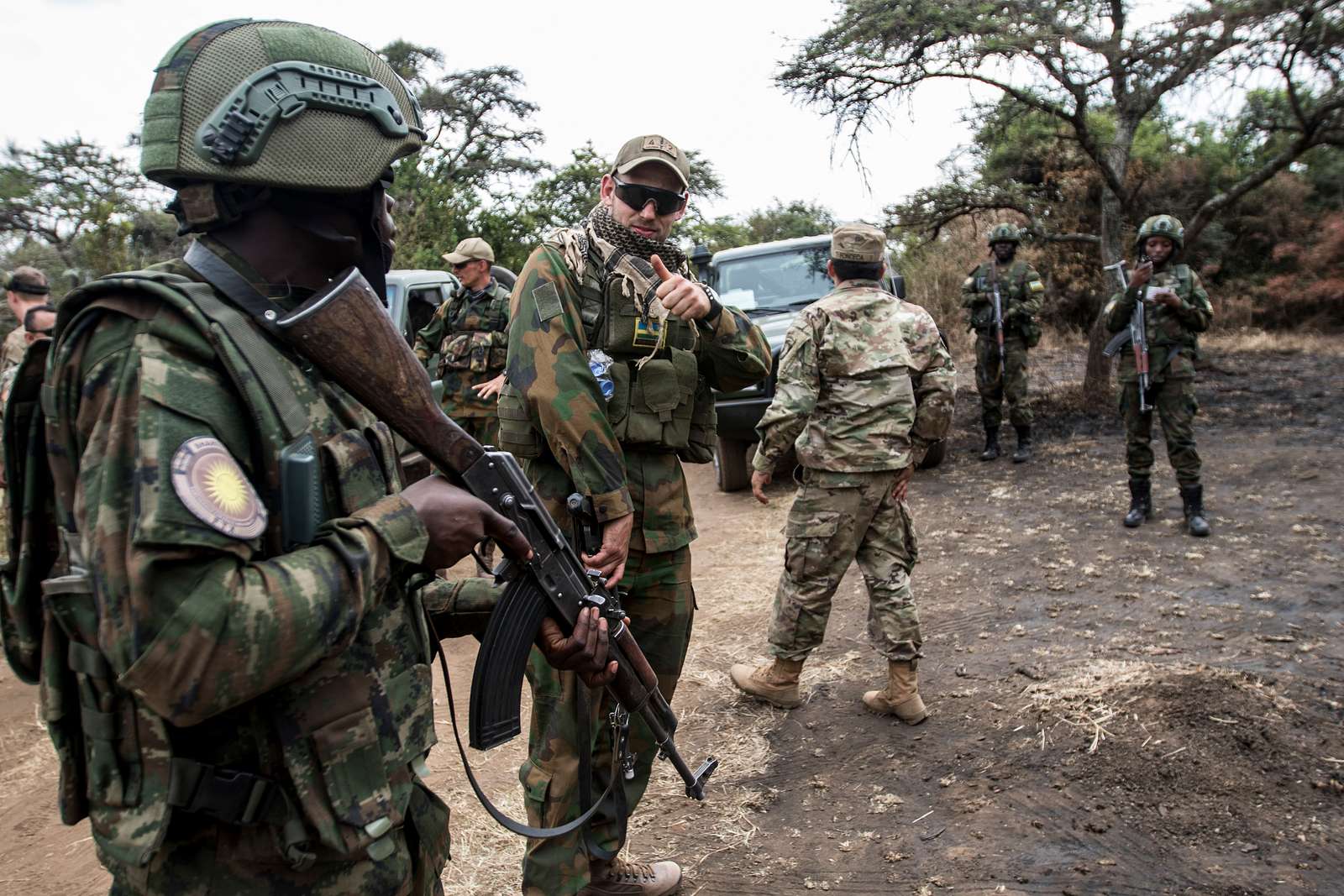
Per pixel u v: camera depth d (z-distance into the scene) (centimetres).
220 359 113
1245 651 391
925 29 812
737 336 249
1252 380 1146
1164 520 600
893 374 346
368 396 128
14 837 321
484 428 559
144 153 121
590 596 165
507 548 143
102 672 113
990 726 345
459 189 1540
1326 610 432
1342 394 1003
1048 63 847
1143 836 274
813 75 864
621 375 230
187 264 123
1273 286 1659
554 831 158
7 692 447
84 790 123
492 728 155
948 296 1465
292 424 118
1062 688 362
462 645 482
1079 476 741
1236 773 297
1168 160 1584
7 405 118
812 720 368
